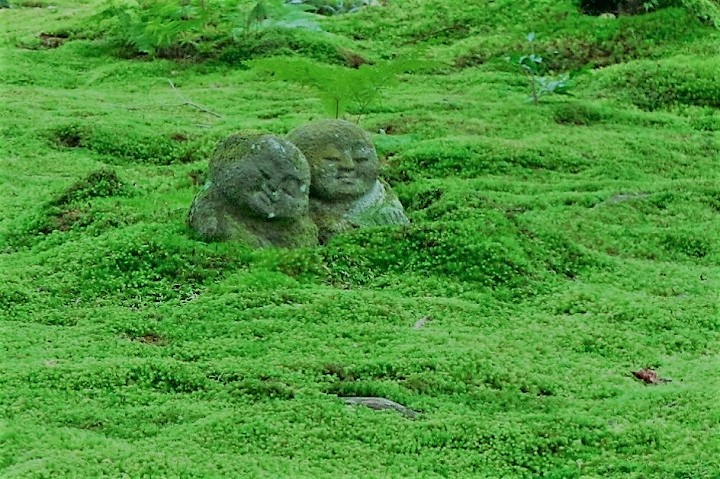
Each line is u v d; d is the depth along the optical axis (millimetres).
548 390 8555
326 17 21406
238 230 10688
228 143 10836
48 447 7328
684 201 13117
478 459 7465
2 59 19109
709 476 7238
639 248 11805
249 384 8320
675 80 17578
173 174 13789
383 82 14055
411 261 10805
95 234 11102
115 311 9703
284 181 10656
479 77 18469
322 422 7848
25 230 11359
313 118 15867
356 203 11398
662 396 8375
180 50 19625
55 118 15594
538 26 20047
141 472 7047
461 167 14047
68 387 8219
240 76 18672
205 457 7305
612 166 14406
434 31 20469
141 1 19938
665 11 19625
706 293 10656
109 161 14422
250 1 21344
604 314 10016
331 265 10617
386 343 9203
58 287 10078
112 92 17859
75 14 22938
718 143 15586
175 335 9281
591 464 7445
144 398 8172
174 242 10523
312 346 9094
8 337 9086
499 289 10469
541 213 12562
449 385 8500
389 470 7281
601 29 19578
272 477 7078
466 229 11070
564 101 16969
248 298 9883
